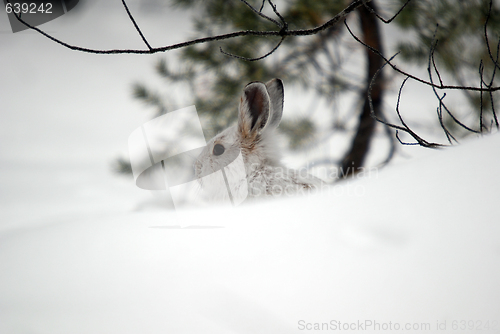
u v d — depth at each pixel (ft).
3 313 3.50
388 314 2.89
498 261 3.02
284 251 3.42
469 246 3.17
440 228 3.31
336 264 3.21
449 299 2.92
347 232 3.46
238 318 3.01
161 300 3.26
